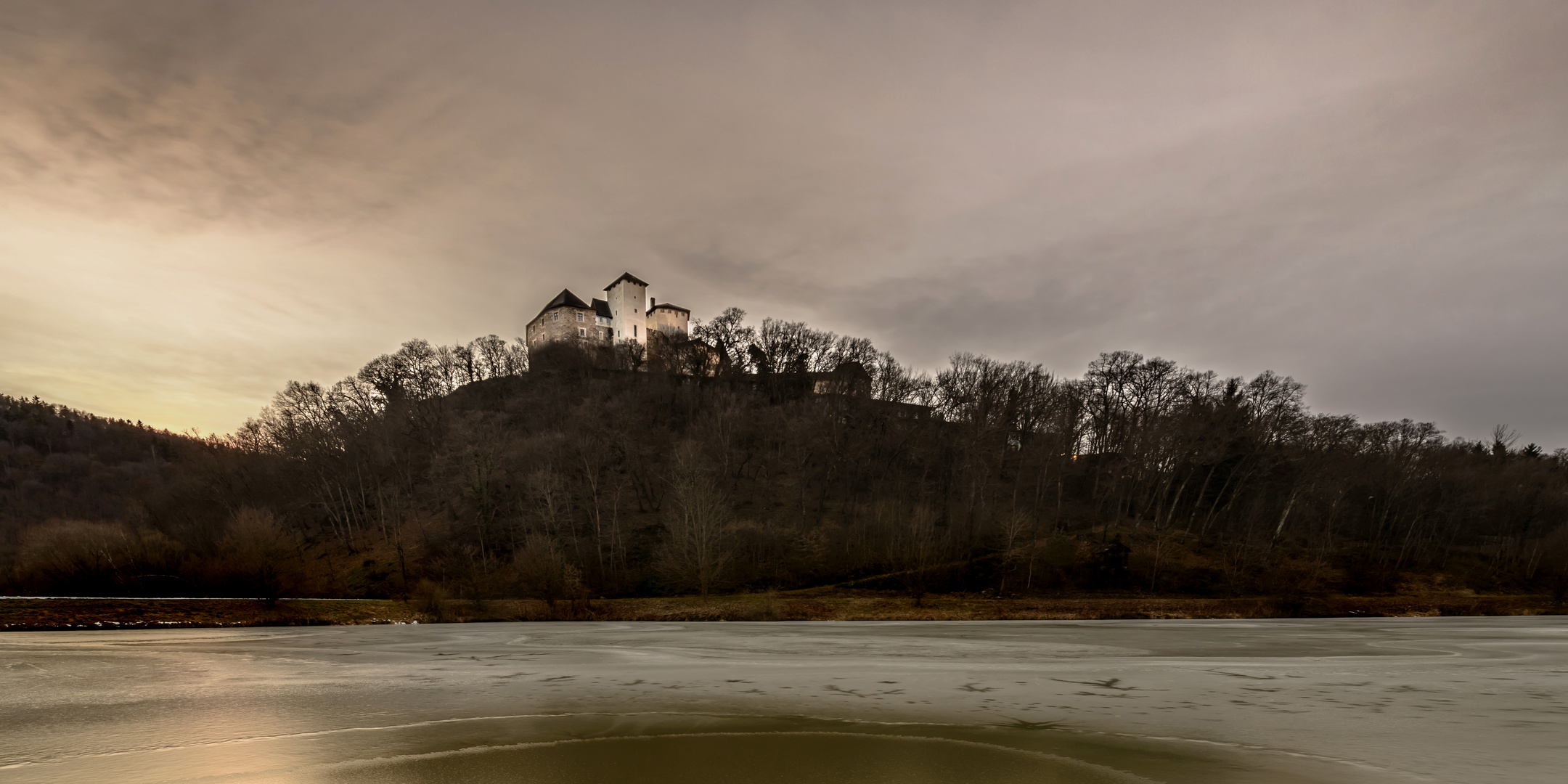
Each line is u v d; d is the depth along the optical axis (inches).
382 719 853.8
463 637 1891.0
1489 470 4608.8
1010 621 2541.8
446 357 6131.9
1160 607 2787.9
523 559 2984.7
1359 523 4264.3
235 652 1536.7
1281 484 4106.8
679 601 2783.0
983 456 4094.5
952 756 698.8
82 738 768.9
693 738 765.9
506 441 4119.1
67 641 1769.2
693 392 5521.7
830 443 4306.1
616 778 626.8
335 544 3863.2
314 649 1600.6
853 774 639.8
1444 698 1021.2
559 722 834.2
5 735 786.2
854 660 1402.6
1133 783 620.7
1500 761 697.6
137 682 1127.0
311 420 4982.8
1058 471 4200.3
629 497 4087.1
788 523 3838.6
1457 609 2957.7
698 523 3134.8
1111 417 4909.0
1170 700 985.5
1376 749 735.7
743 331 6456.7
